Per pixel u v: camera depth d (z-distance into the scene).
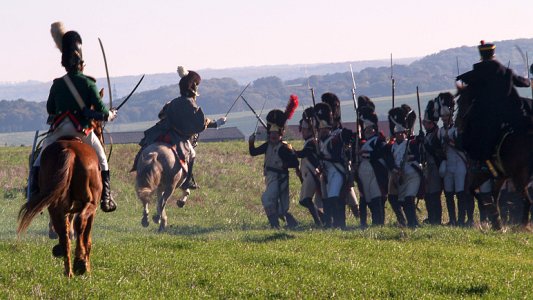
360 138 30.44
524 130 25.14
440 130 30.05
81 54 18.25
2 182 46.66
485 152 25.58
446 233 25.73
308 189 30.98
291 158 30.81
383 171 30.02
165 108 31.30
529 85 25.77
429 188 30.39
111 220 35.47
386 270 19.55
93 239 25.95
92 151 17.27
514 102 25.41
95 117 18.06
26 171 50.53
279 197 31.27
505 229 26.81
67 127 17.94
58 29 18.30
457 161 29.69
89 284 16.64
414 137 30.02
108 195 18.59
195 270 18.84
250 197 43.97
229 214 38.78
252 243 23.75
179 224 34.31
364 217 30.80
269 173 31.17
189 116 30.89
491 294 17.30
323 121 30.34
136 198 42.94
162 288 17.08
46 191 15.77
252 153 31.34
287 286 17.58
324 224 30.72
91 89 18.14
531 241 24.50
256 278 18.20
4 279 17.38
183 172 30.92
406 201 29.69
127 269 18.84
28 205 15.63
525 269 20.30
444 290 17.78
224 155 57.88
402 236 25.52
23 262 19.14
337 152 30.27
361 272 19.22
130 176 48.69
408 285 18.06
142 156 30.11
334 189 30.14
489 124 25.42
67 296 15.94
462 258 21.58
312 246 23.25
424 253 22.23
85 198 16.72
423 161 29.92
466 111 25.98
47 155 16.58
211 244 23.31
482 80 25.56
